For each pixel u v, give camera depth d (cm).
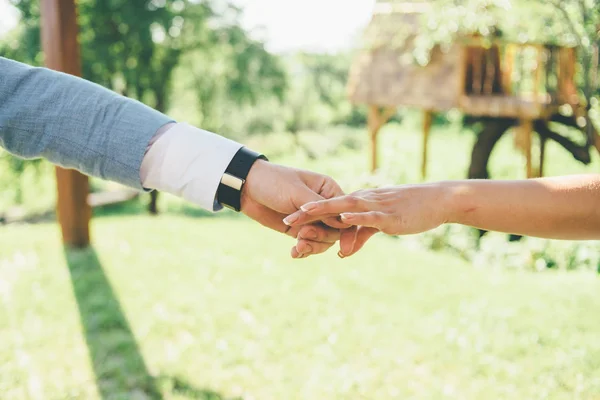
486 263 697
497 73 1114
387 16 1170
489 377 323
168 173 121
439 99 1095
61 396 294
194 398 297
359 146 2594
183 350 349
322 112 2727
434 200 117
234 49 1541
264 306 428
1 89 113
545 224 114
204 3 1479
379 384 316
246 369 329
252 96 1611
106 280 473
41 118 113
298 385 313
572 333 382
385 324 400
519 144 1031
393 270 536
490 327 395
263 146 2323
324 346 362
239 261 549
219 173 122
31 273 486
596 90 438
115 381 310
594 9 395
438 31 859
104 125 114
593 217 113
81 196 558
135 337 365
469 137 2080
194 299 437
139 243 597
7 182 1439
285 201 125
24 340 357
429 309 434
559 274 564
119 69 1398
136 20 1338
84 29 1365
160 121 120
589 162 861
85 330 373
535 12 541
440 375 327
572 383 313
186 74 1594
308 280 496
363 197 117
